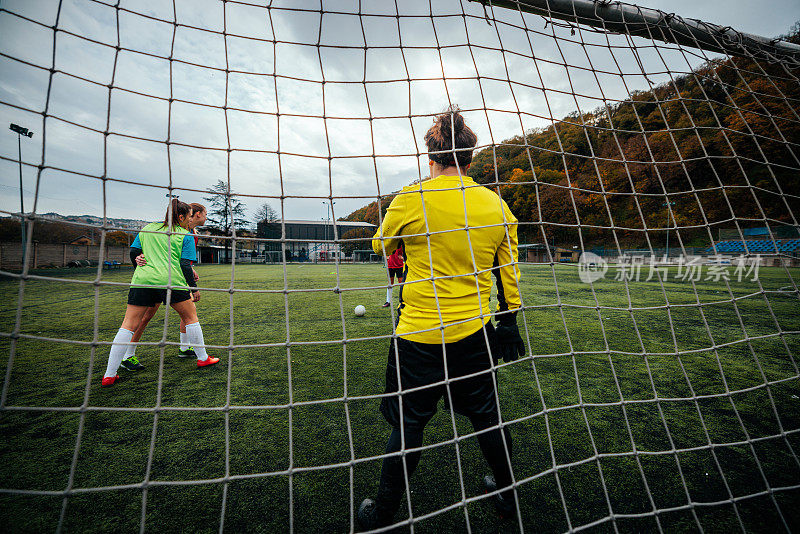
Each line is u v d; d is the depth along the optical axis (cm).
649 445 196
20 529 145
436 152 136
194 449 196
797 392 258
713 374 296
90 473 176
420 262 133
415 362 132
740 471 175
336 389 272
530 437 203
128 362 315
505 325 140
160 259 296
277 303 709
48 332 479
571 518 147
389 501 132
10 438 207
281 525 147
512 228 141
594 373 299
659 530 135
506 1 176
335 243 129
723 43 216
